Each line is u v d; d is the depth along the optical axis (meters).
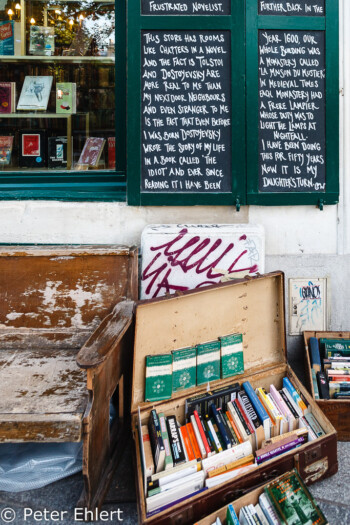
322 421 1.97
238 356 2.24
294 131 2.67
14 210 2.70
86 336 2.23
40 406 1.67
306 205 2.75
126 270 2.26
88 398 1.63
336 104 2.66
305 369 2.52
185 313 2.12
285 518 1.51
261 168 2.68
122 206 2.71
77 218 2.71
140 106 2.60
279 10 2.60
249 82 2.60
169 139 2.62
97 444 1.74
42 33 2.97
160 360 2.05
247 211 2.75
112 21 2.87
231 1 2.55
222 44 2.59
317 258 2.80
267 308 2.33
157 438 1.79
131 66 2.57
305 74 2.64
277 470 1.78
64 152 2.91
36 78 3.01
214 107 2.62
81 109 2.89
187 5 2.57
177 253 2.47
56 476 1.91
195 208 2.74
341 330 2.89
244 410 2.01
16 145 2.91
